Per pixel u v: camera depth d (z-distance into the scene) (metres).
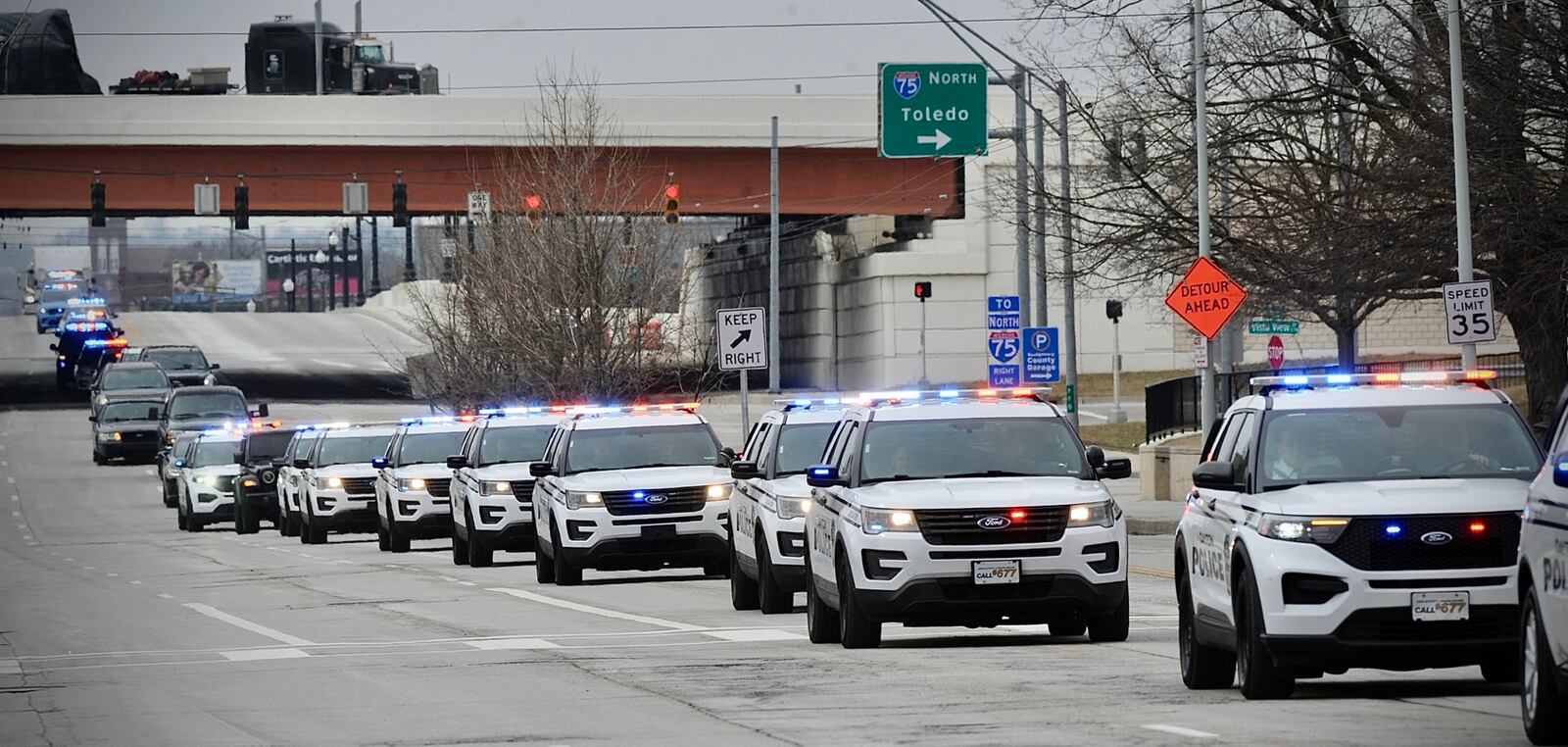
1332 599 31.50
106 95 189.12
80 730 34.16
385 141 188.00
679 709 34.66
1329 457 34.03
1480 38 80.31
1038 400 47.78
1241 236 93.88
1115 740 28.95
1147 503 103.75
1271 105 90.62
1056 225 104.06
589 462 69.94
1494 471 33.66
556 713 34.53
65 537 114.69
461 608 60.06
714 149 191.00
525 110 188.88
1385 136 88.31
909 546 42.50
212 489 116.81
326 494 100.88
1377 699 33.56
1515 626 31.28
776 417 58.19
